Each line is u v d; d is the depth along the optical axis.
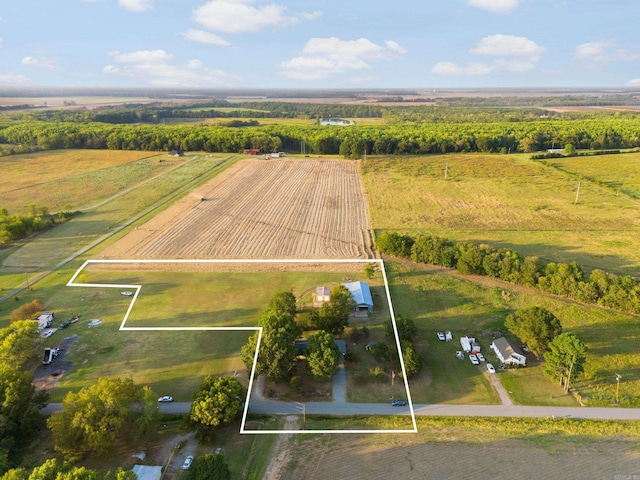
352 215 105.69
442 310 63.03
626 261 77.44
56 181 133.62
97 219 100.94
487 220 100.19
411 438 40.81
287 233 93.38
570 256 80.00
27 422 40.16
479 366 51.53
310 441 40.56
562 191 122.12
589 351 53.25
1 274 73.75
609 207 107.75
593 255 80.31
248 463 38.00
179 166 157.62
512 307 63.44
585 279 66.44
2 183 130.88
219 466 34.41
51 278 72.12
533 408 44.69
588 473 36.59
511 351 51.72
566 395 46.53
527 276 68.38
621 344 54.38
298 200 117.88
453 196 119.75
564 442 40.00
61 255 81.38
